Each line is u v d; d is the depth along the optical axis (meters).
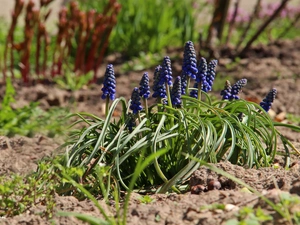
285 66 10.01
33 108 7.38
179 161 4.79
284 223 3.44
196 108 5.11
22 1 9.43
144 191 4.67
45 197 4.35
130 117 4.80
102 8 12.09
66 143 4.89
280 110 8.15
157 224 3.71
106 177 4.54
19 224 3.94
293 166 4.86
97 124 4.80
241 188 4.30
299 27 14.24
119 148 4.51
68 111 7.77
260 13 14.27
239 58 10.61
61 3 15.41
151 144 4.60
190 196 4.14
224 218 3.54
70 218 3.89
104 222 3.56
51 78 10.09
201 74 4.96
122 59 11.46
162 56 11.30
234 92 5.27
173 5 12.11
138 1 11.88
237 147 4.92
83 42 9.86
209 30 10.76
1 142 6.25
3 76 9.63
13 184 4.19
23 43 9.62
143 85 4.76
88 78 9.88
